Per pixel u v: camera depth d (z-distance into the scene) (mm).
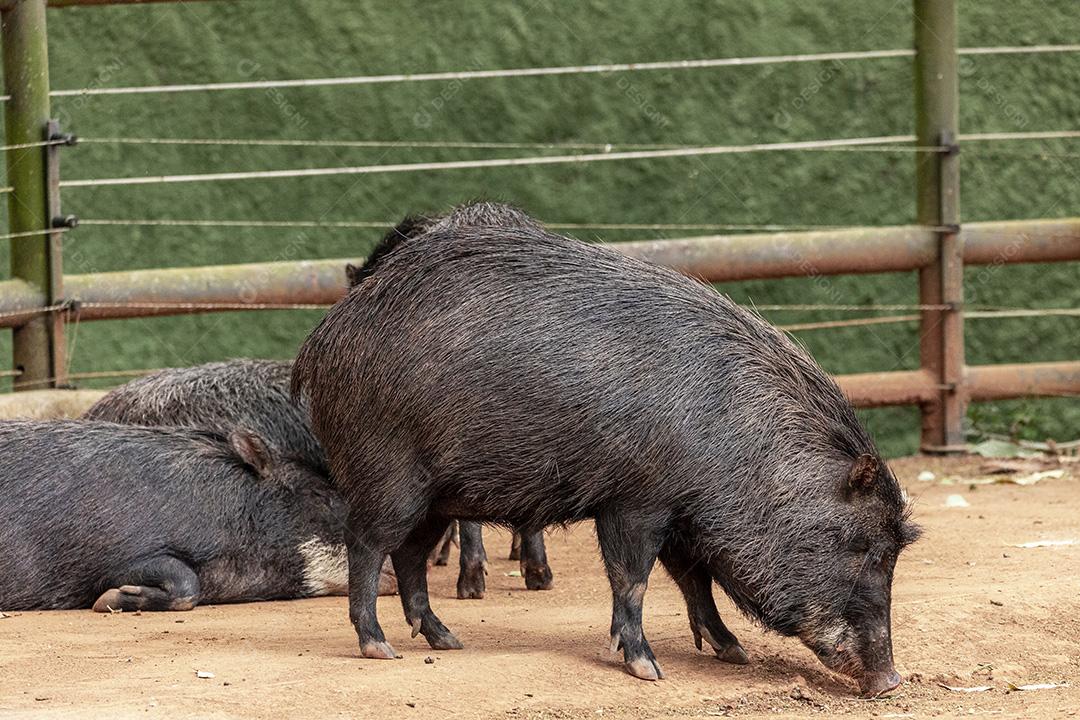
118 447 25625
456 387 19203
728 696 19250
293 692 17906
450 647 20859
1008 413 44000
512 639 21562
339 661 19797
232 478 25953
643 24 45500
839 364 45219
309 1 45219
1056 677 20578
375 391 19625
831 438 19828
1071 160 45594
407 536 20297
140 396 28719
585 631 22078
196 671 19062
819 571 19516
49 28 43625
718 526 19281
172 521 25234
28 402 30969
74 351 43375
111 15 44250
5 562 24516
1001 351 45312
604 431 18969
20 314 32219
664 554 20562
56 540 24719
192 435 26531
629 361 19141
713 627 20719
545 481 19297
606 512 19500
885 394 38656
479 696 18266
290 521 26047
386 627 22781
